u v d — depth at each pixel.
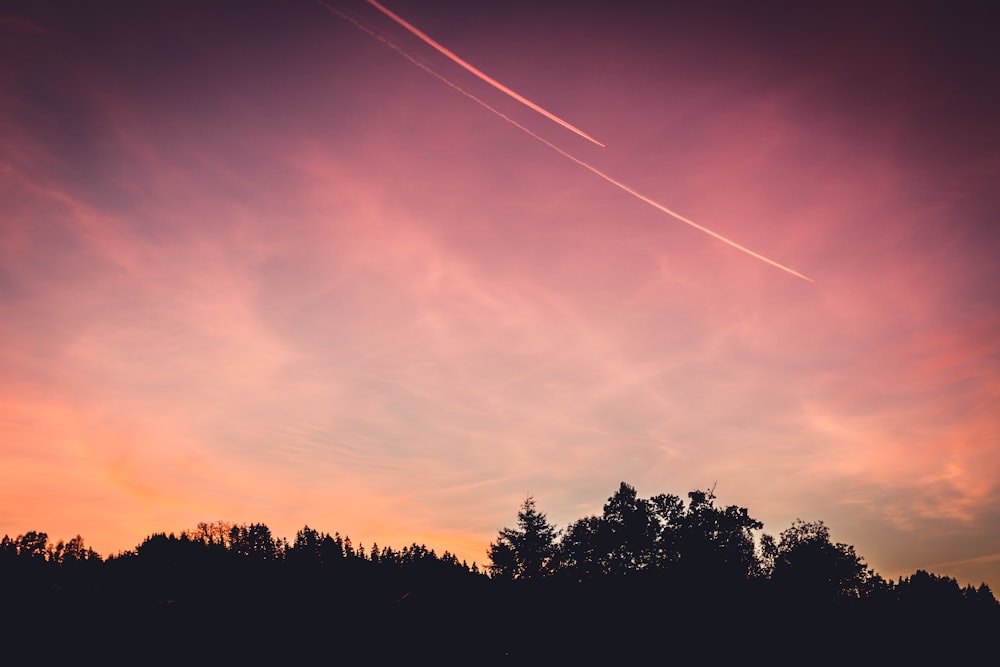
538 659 47.78
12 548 48.22
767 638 49.56
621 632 49.81
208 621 41.66
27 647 36.31
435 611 49.53
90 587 42.38
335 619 45.06
